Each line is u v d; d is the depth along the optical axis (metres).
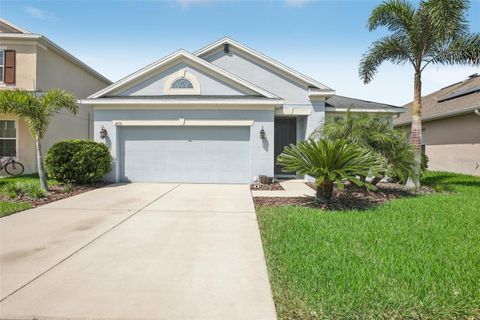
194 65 12.45
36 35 13.65
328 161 7.62
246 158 12.39
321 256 4.28
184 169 12.41
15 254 4.45
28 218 6.52
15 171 13.76
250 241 5.10
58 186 10.62
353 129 9.45
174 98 12.03
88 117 17.88
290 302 3.15
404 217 6.55
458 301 3.11
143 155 12.41
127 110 12.15
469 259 4.21
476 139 14.89
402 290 3.30
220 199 8.86
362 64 12.74
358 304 3.04
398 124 21.33
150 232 5.59
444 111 16.80
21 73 13.82
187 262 4.20
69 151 10.59
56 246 4.79
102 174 11.30
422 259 4.18
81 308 3.03
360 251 4.49
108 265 4.08
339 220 6.25
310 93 13.02
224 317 2.90
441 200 8.51
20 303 3.10
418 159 11.10
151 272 3.87
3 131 13.97
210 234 5.49
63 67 15.95
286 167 8.23
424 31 10.94
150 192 9.98
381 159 9.03
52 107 9.44
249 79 13.83
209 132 12.36
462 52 11.07
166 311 2.99
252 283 3.58
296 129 14.08
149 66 12.24
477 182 12.77
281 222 6.08
